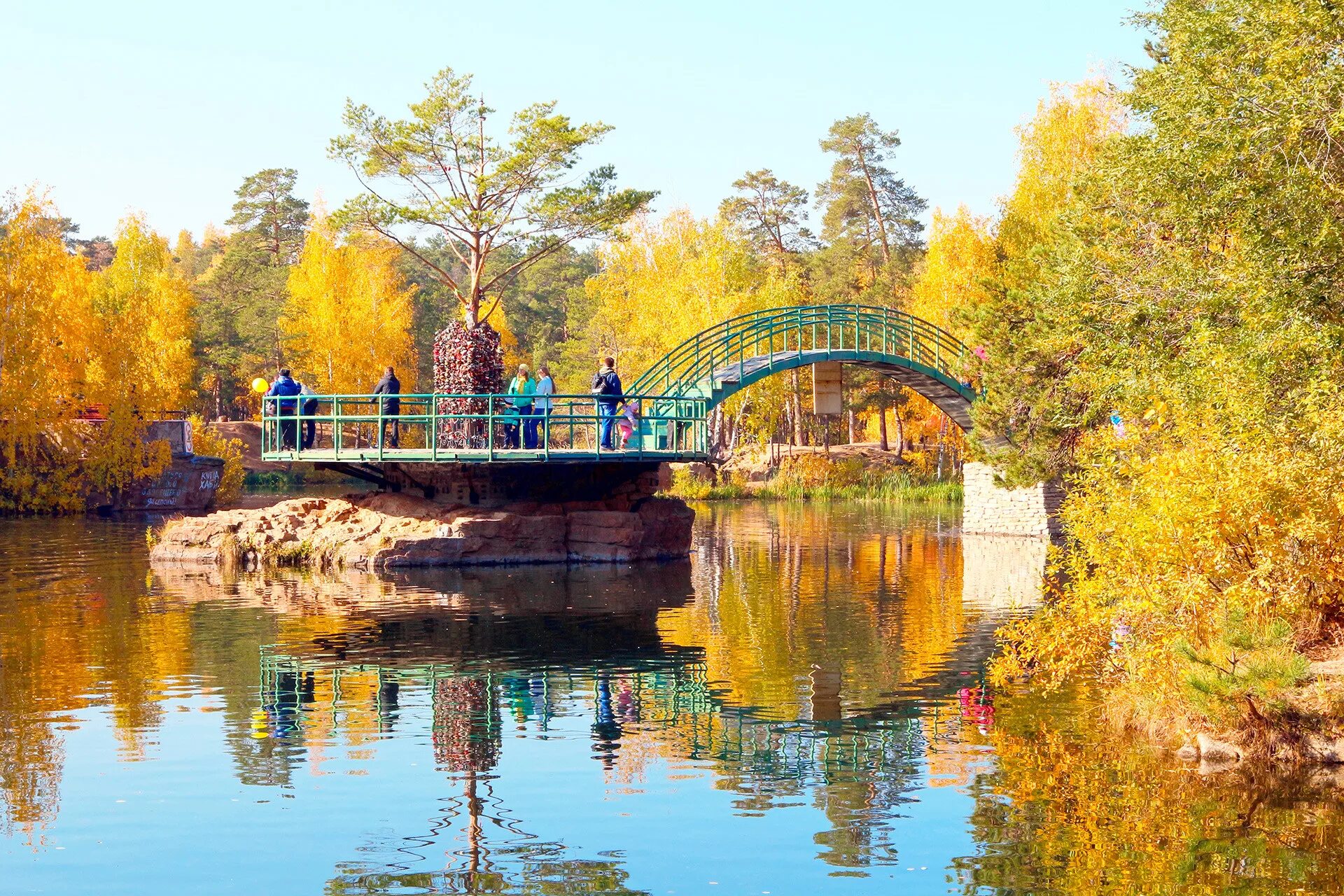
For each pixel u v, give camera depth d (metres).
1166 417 13.60
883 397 60.12
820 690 14.84
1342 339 13.25
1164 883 8.28
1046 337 24.73
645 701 14.23
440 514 28.52
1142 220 19.58
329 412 62.69
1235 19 15.24
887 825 9.66
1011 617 20.53
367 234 42.72
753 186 81.31
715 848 9.18
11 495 45.09
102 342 47.22
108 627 18.98
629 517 29.03
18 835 9.47
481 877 8.63
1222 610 11.49
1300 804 9.80
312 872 8.73
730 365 32.56
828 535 37.44
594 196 32.09
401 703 14.05
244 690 14.63
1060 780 10.66
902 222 75.94
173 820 9.82
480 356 29.38
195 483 48.19
